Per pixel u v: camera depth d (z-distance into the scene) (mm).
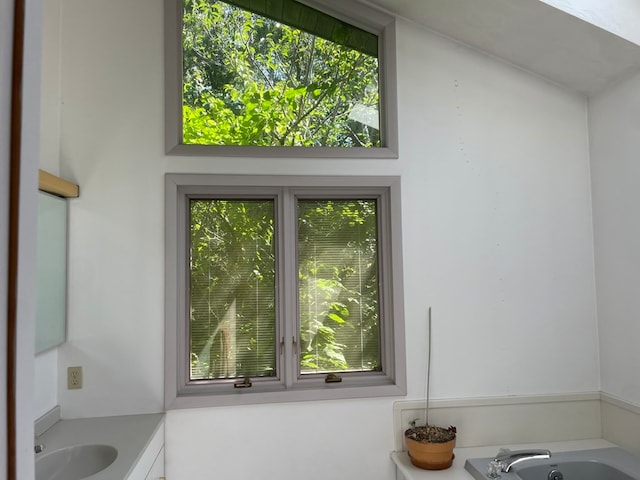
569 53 2086
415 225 2201
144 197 2037
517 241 2262
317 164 2158
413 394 2139
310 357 2182
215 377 2113
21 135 388
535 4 1854
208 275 2139
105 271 1991
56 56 1991
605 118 2223
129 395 1972
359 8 2211
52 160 1945
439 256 2207
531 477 1923
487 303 2221
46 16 1962
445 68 2271
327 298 2211
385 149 2193
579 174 2318
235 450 2010
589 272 2287
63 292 1915
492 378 2197
